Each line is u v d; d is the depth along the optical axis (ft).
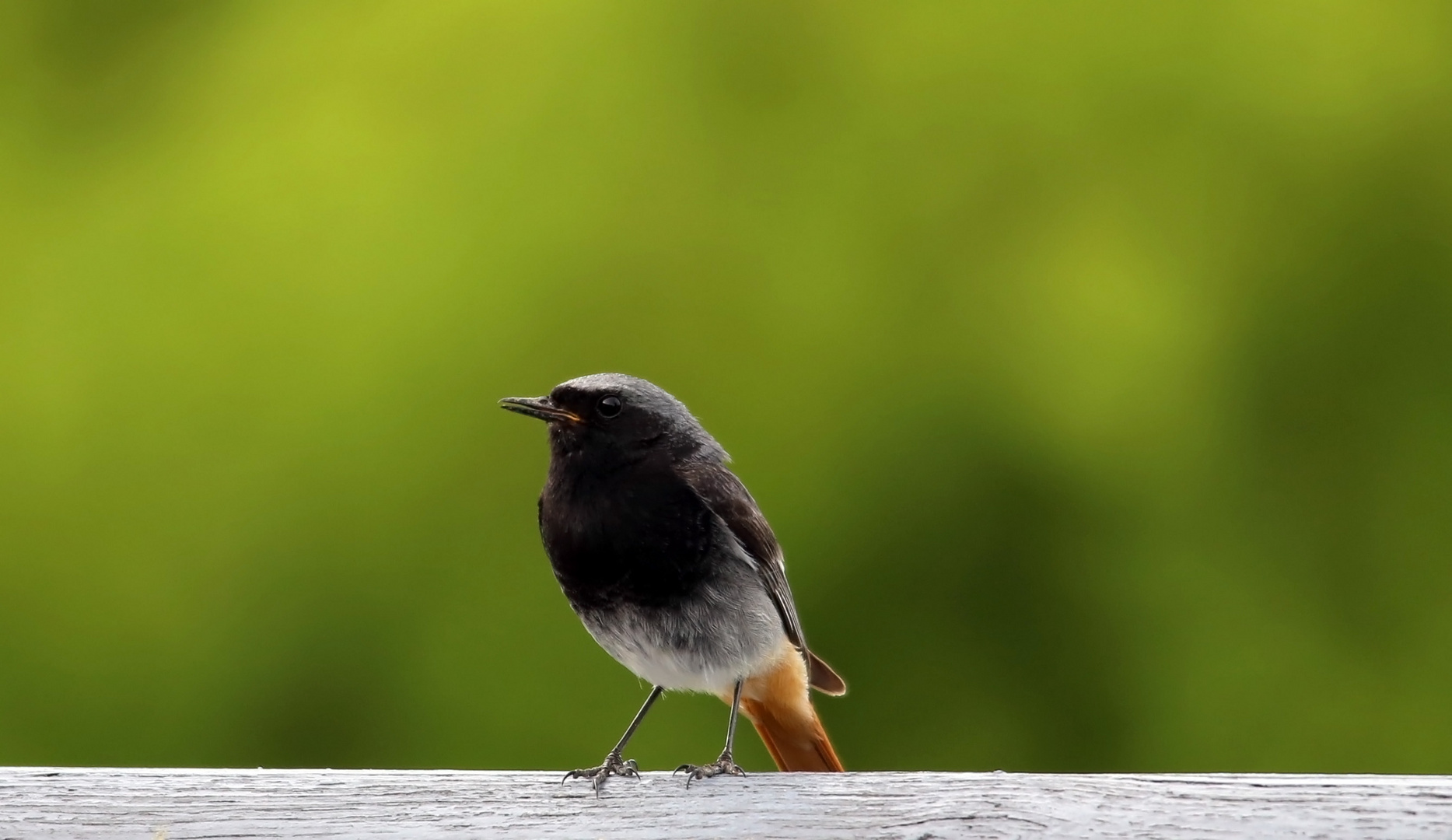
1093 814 21.06
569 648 40.70
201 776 22.76
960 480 42.93
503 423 41.45
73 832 22.16
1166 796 20.95
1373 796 20.63
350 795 22.52
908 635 42.96
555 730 40.55
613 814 22.27
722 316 43.04
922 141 45.34
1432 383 45.11
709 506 27.50
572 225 43.04
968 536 43.04
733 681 28.32
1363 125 45.83
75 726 40.45
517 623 40.70
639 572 27.35
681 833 22.00
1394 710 43.78
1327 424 45.21
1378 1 46.42
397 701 40.60
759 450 42.39
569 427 27.63
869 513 42.50
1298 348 45.34
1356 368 45.29
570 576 27.86
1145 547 43.68
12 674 40.63
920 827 21.25
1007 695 43.39
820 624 42.27
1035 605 43.27
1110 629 43.55
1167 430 43.78
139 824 22.31
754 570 28.09
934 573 42.93
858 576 42.50
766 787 22.20
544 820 22.30
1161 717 43.47
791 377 42.80
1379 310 45.42
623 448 27.55
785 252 43.83
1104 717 43.50
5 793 22.44
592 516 27.45
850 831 21.52
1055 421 43.24
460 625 40.70
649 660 28.14
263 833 22.34
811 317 43.27
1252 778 21.21
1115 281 44.55
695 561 27.32
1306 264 45.37
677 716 40.98
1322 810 20.71
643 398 27.96
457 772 22.91
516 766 40.47
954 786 21.59
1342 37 46.19
